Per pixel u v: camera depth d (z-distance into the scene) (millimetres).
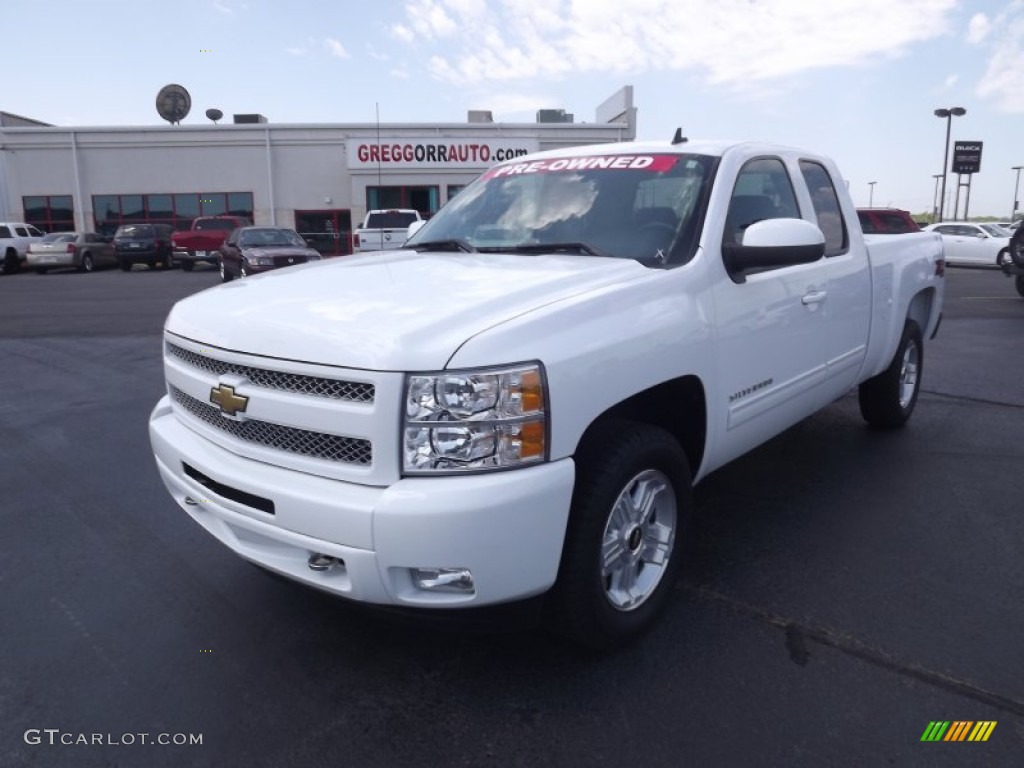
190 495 2998
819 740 2496
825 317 4145
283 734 2566
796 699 2701
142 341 10672
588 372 2559
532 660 2953
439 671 2898
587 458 2730
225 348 2762
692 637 3086
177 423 3256
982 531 4055
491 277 2957
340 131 31938
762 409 3656
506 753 2463
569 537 2654
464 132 31516
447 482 2338
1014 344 10031
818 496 4555
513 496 2346
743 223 3619
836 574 3602
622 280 2938
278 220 32562
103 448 5699
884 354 5156
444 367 2328
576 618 2717
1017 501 4449
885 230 17766
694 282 3150
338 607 3373
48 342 10664
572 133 31516
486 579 2367
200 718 2652
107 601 3445
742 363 3420
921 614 3244
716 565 3699
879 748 2457
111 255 30297
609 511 2723
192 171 32281
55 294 18453
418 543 2305
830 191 4586
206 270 28781
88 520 4355
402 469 2373
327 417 2449
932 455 5285
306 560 2590
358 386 2404
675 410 3279
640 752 2455
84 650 3061
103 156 32156
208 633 3178
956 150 40438
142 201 32500
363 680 2850
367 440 2391
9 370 8680
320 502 2414
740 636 3094
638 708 2668
